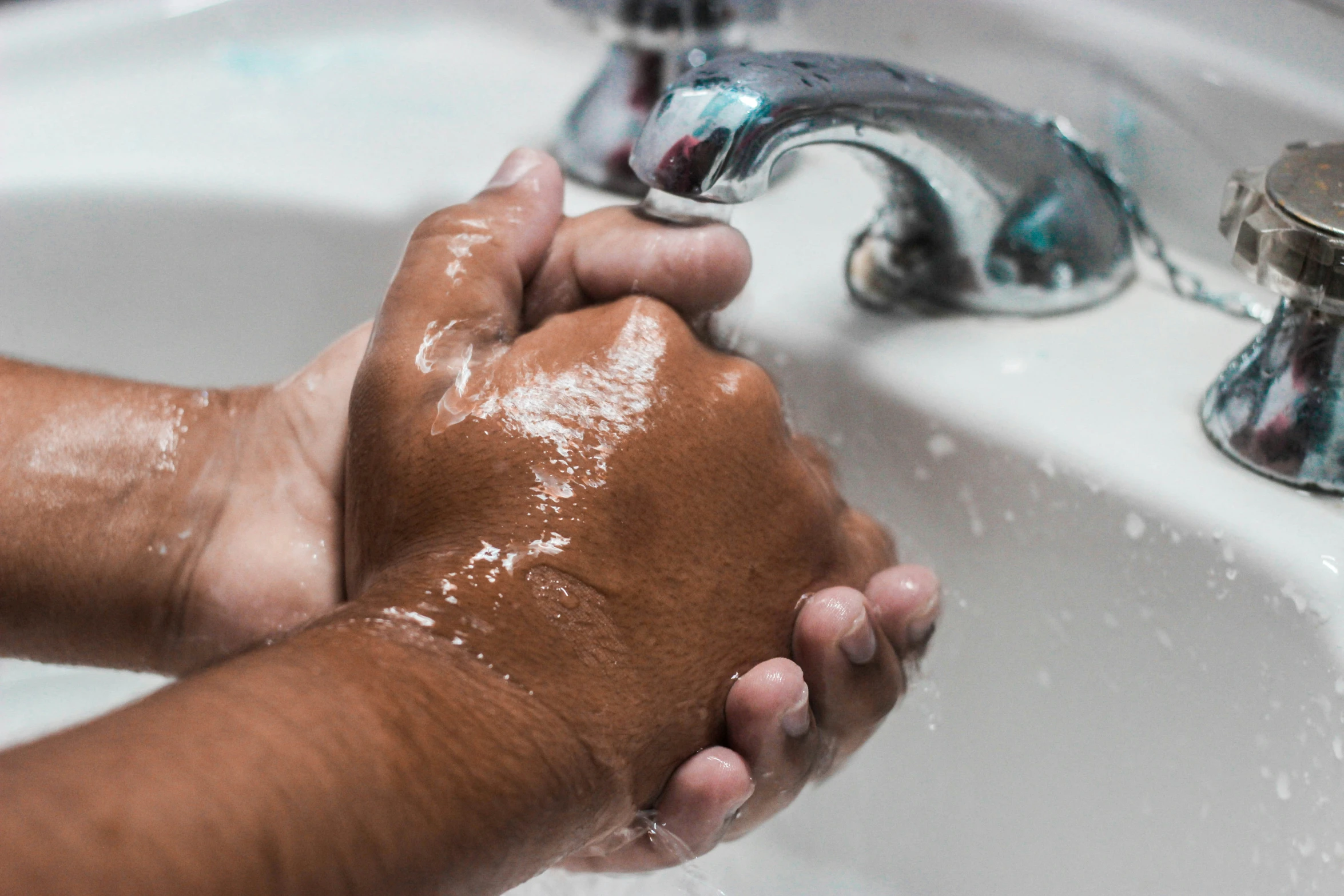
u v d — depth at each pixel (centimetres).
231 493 40
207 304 56
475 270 35
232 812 20
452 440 31
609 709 29
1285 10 44
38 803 19
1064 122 50
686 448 31
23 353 56
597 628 29
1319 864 33
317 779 22
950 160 39
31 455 39
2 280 54
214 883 20
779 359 44
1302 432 35
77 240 54
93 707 51
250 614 39
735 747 32
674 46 49
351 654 26
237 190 53
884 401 42
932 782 43
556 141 55
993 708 42
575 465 30
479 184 52
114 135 57
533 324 37
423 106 61
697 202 35
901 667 35
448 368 33
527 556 29
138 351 57
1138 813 38
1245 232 33
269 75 64
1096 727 39
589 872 34
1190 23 46
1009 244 43
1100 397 39
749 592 32
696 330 36
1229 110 45
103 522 39
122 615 40
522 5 67
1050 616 40
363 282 54
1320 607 32
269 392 41
